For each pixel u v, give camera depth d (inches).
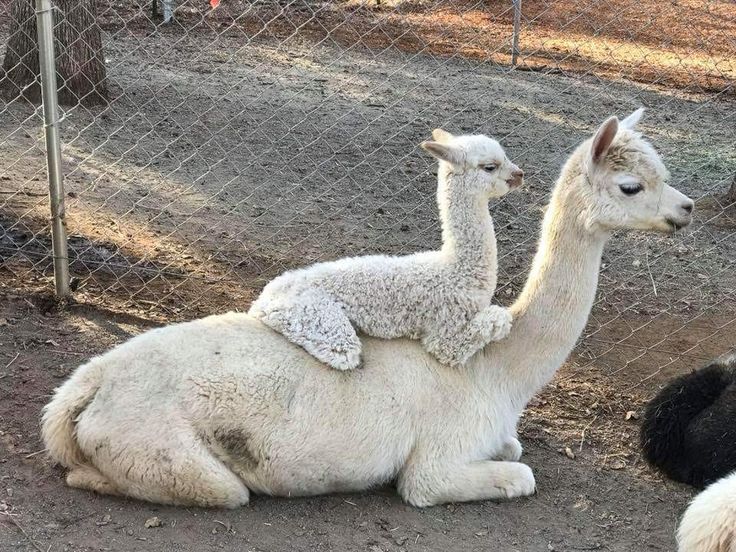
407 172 361.1
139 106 427.2
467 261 158.9
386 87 503.2
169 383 145.6
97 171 334.6
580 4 717.9
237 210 308.7
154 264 256.8
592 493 168.6
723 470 163.8
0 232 266.1
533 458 179.3
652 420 174.4
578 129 434.9
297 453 148.3
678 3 709.9
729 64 574.9
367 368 153.3
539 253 165.0
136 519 146.2
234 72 517.7
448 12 709.3
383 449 152.6
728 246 302.8
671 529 158.9
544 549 149.3
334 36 629.3
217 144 381.1
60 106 404.2
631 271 280.2
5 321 214.8
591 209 157.2
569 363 220.4
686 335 237.6
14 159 336.8
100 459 145.9
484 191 158.4
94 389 148.9
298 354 151.4
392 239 291.7
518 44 560.7
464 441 157.2
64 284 227.1
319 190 335.0
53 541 140.0
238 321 157.6
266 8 693.9
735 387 169.3
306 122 424.8
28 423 174.1
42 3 205.2
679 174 374.9
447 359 156.9
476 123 438.3
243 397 145.7
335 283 157.1
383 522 152.1
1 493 151.6
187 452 143.1
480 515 156.6
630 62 580.4
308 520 150.6
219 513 149.0
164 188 324.5
